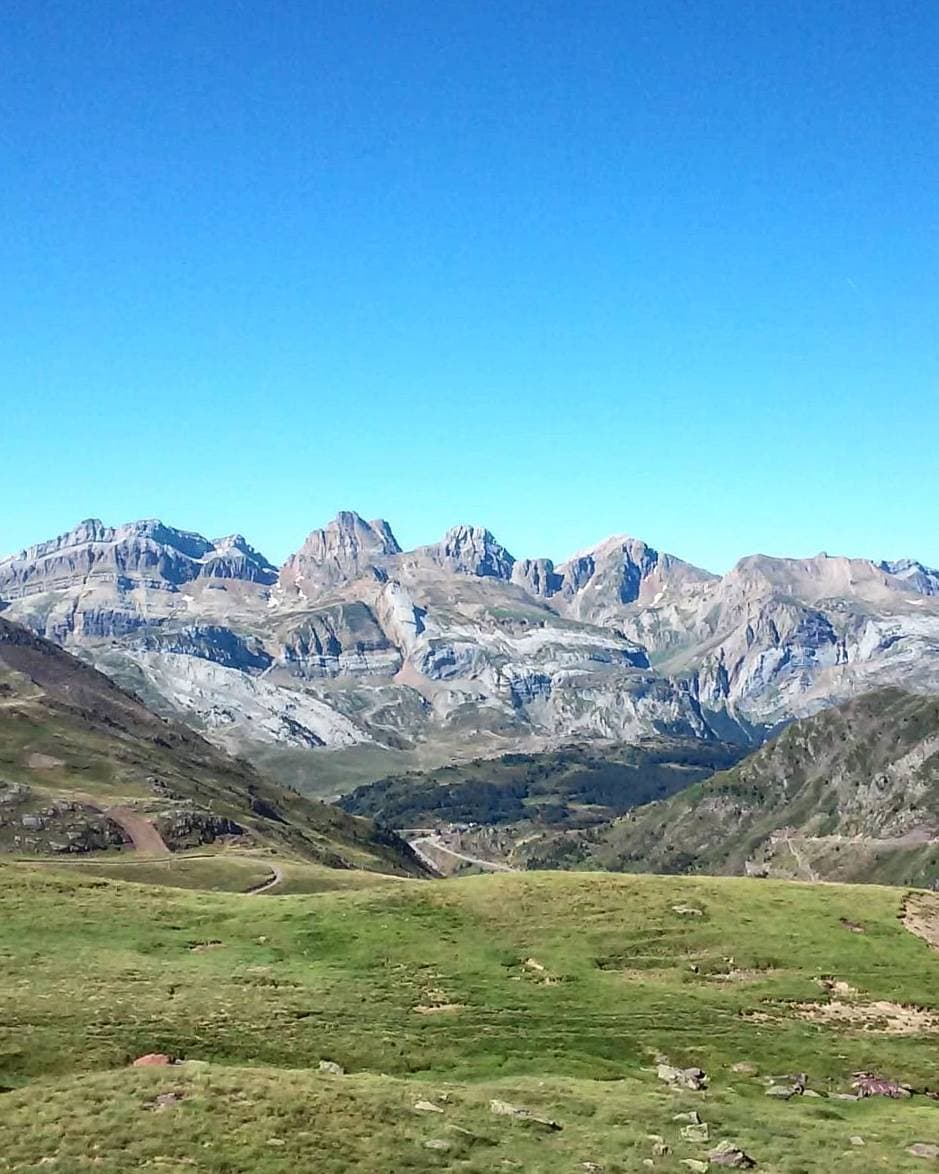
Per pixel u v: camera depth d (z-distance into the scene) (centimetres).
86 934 8838
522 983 8238
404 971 8375
